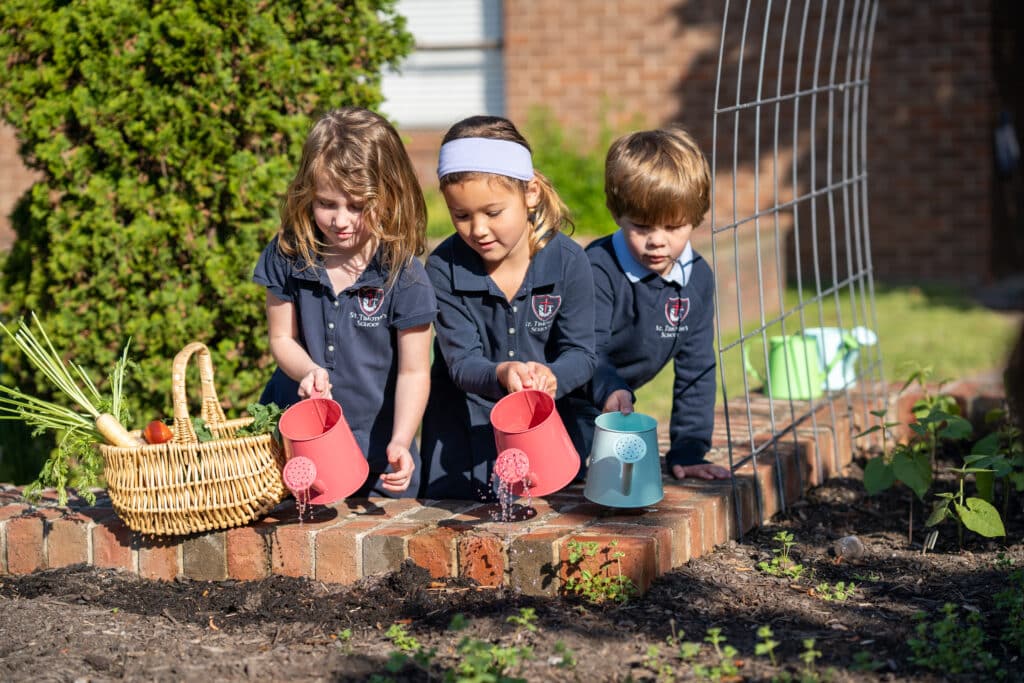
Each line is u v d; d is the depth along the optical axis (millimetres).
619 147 3615
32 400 3453
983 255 10922
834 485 4359
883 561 3486
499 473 3004
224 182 4418
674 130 3734
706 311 3904
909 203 11055
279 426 3199
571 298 3494
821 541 3695
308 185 3277
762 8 11086
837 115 11023
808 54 11016
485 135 3197
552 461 3062
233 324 4504
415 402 3367
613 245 3828
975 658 2678
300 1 4488
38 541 3479
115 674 2688
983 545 3656
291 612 3033
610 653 2691
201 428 3359
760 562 3404
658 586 3080
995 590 3176
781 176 11211
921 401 4684
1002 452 3914
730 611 2980
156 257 4441
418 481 3697
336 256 3459
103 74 4344
